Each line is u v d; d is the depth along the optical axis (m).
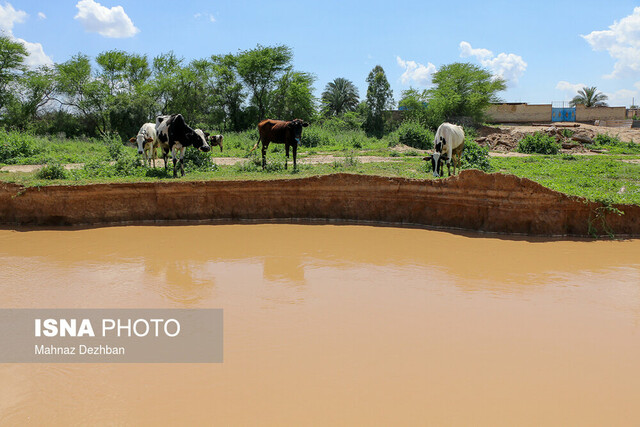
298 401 4.20
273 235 10.60
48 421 3.97
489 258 8.63
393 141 29.52
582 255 8.80
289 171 14.63
